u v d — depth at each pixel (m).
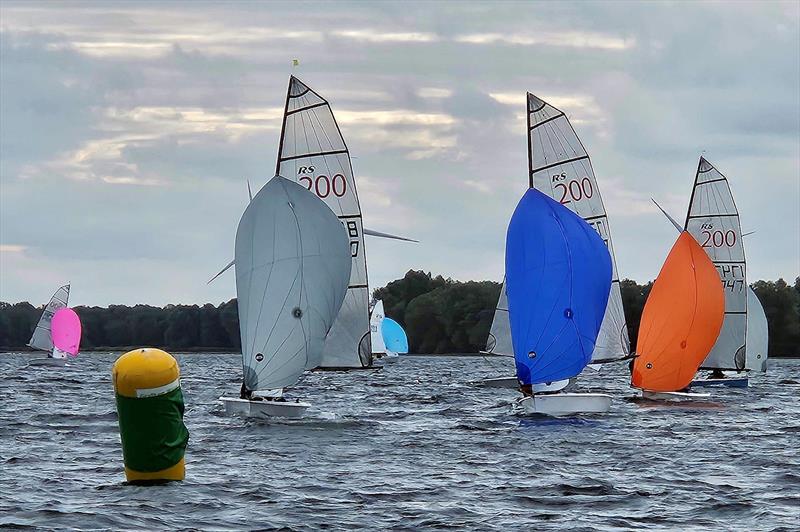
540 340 136.88
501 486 84.06
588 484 85.06
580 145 161.62
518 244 136.62
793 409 166.88
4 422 137.50
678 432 125.56
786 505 76.12
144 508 72.00
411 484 84.88
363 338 145.12
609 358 161.00
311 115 145.25
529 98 160.62
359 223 145.62
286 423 129.38
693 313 162.25
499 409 164.62
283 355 127.69
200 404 168.25
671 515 72.44
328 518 70.38
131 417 78.69
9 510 70.75
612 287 161.88
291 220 127.44
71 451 105.88
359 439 116.25
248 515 70.69
